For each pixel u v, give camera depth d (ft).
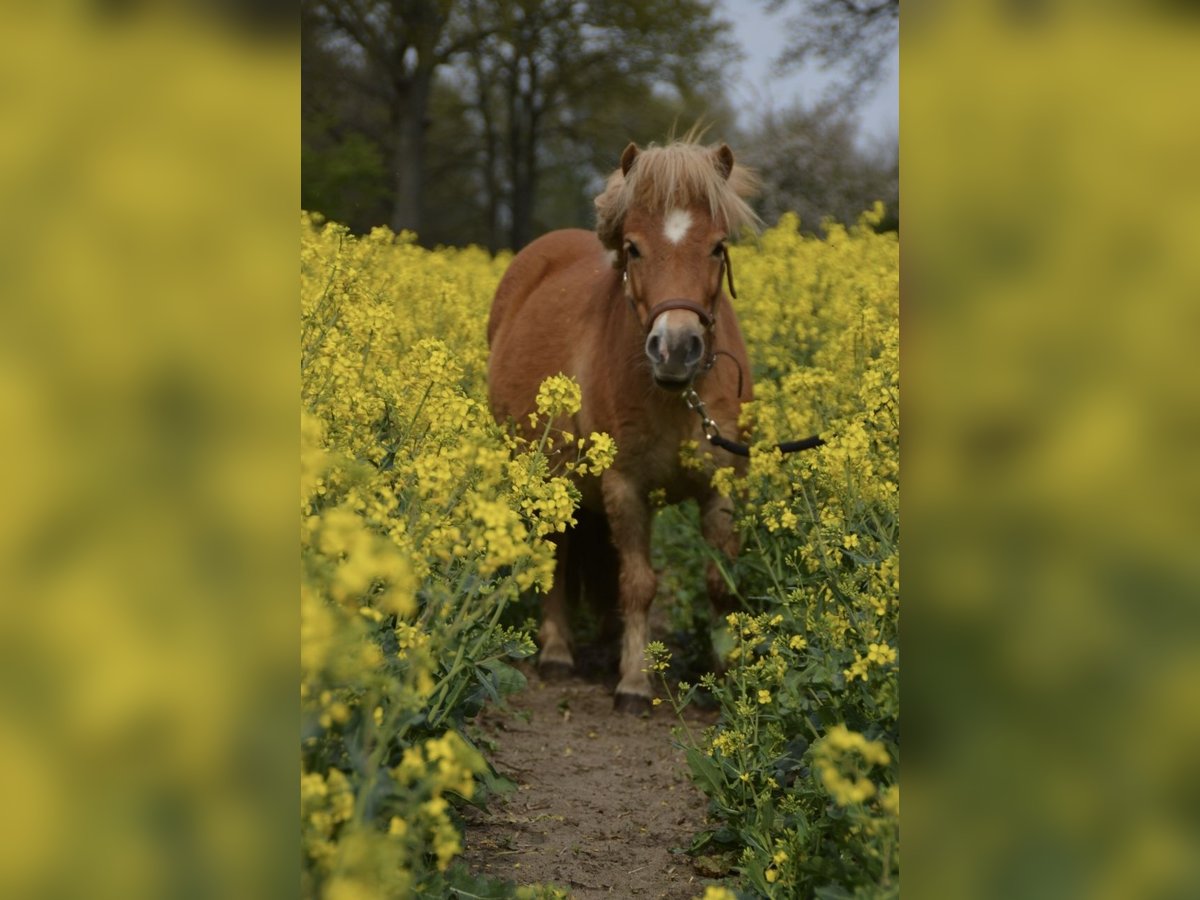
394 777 6.45
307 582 6.06
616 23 89.66
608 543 18.98
